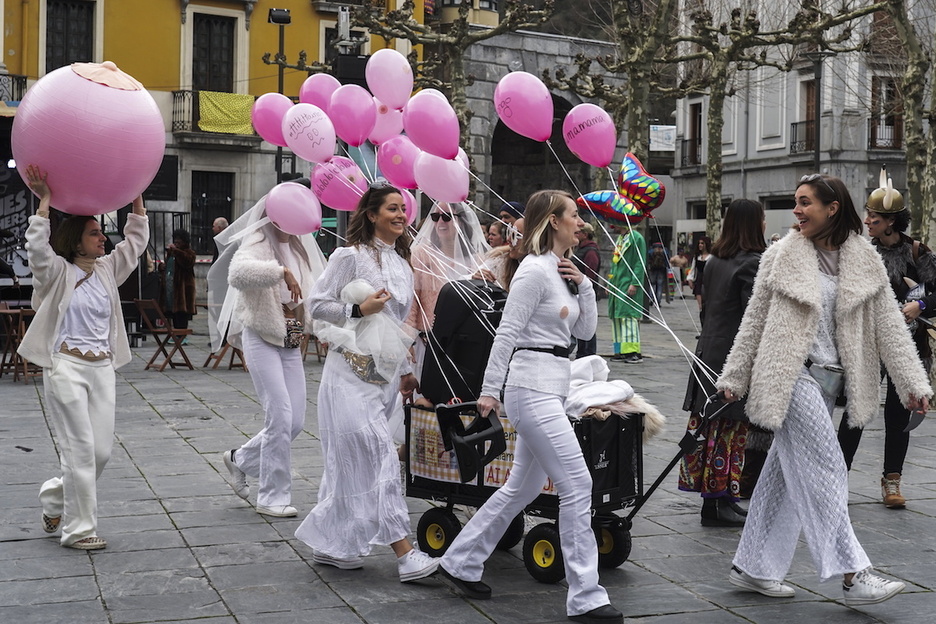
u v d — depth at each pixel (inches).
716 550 223.5
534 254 184.1
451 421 192.7
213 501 260.1
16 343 511.2
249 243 245.4
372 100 257.6
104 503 257.4
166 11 1224.2
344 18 724.7
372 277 203.6
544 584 199.3
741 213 240.4
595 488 198.7
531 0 1589.6
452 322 214.7
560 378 181.9
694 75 1245.1
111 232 706.2
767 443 248.1
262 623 176.4
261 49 1277.1
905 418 258.8
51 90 208.1
